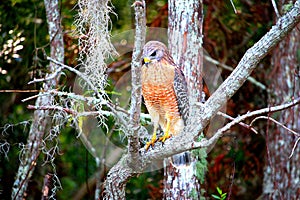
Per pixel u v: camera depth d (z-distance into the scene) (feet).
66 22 44.37
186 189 32.76
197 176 33.01
